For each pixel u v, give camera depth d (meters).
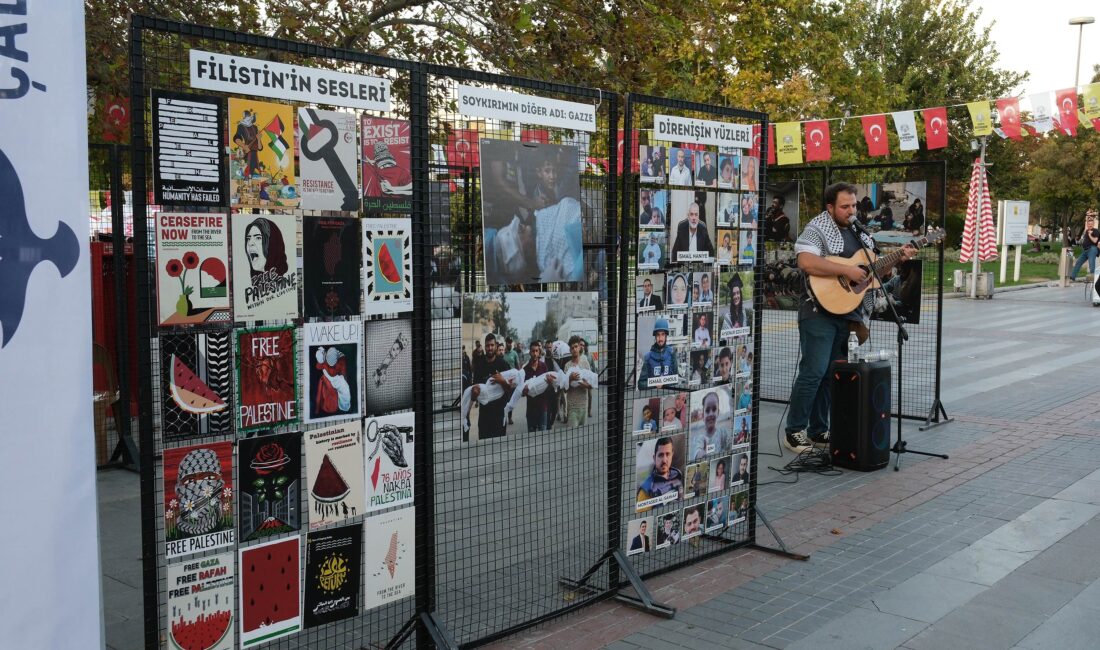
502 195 3.73
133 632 3.95
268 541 3.11
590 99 4.18
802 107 20.55
